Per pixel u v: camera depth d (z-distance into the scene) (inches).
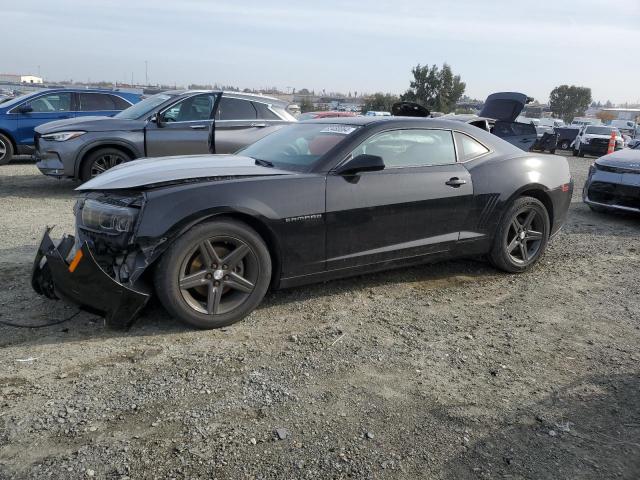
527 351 142.3
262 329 149.3
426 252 181.2
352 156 165.0
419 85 2119.8
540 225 208.5
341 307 167.5
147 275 141.9
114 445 97.2
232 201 142.3
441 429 106.1
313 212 154.9
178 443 98.3
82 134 324.2
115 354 130.9
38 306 156.0
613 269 218.4
